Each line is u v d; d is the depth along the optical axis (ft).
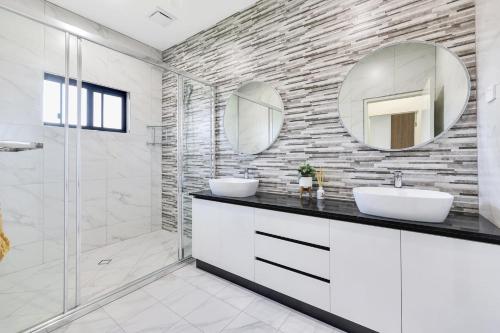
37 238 5.74
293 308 5.44
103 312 5.29
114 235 9.36
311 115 6.67
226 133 8.69
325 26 6.40
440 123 4.90
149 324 4.91
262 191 7.79
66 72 5.50
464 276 3.46
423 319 3.78
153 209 10.56
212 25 9.04
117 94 9.59
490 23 3.87
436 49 4.95
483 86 4.18
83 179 8.49
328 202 5.90
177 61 10.42
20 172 6.05
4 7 4.59
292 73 7.02
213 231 6.88
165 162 10.48
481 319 3.35
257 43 7.78
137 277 6.81
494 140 3.79
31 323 4.79
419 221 3.97
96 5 7.83
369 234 4.25
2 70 6.11
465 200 4.68
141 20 8.72
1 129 6.14
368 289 4.29
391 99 5.46
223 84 8.77
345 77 6.03
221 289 6.27
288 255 5.35
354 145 5.99
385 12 5.54
